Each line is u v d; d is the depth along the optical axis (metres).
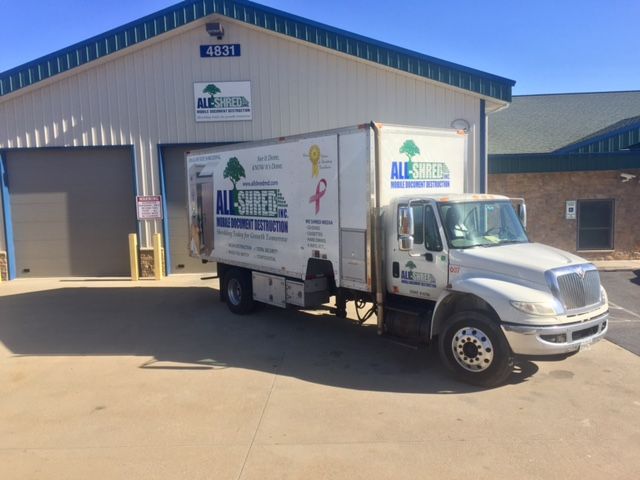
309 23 13.78
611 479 4.22
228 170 10.16
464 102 13.93
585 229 15.64
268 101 14.27
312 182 8.20
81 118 14.51
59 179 14.91
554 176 15.54
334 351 7.86
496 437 4.98
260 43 14.17
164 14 13.95
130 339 8.70
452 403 5.82
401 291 7.32
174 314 10.41
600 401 5.82
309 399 6.00
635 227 15.50
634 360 7.20
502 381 6.36
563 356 6.12
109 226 14.95
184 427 5.31
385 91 14.02
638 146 15.80
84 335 9.00
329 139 7.83
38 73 14.20
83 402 6.04
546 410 5.60
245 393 6.22
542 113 21.34
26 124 14.58
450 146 8.22
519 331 5.99
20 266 15.08
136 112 14.45
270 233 9.21
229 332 9.02
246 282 10.09
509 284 6.22
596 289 6.48
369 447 4.81
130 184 14.84
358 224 7.45
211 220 10.81
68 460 4.68
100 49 14.12
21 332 9.24
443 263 6.80
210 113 14.34
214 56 14.23
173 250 15.02
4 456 4.78
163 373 6.99
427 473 4.35
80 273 15.08
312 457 4.64
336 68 14.08
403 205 7.19
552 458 4.57
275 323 9.57
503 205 7.48
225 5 13.88
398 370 6.97
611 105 21.58
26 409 5.87
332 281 8.83
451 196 7.10
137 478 4.35
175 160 14.76
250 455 4.70
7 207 14.86
